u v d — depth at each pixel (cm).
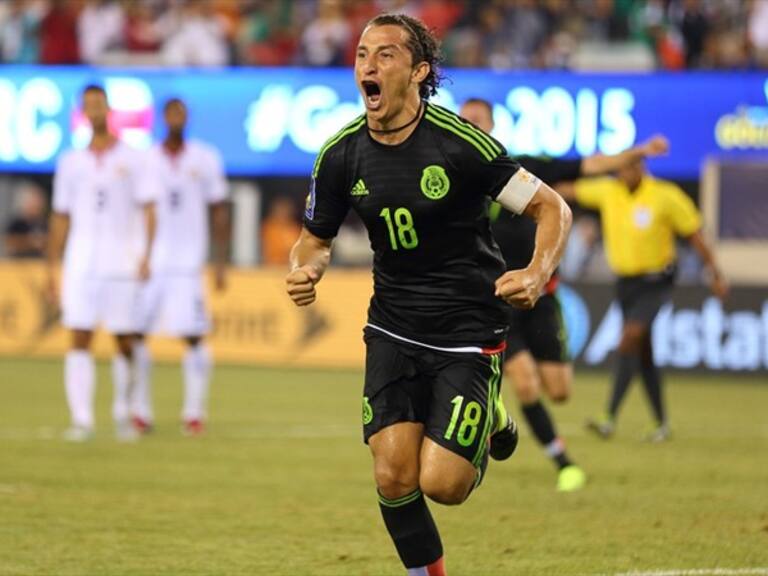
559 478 3045
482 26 7194
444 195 1730
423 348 1792
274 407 4762
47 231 7519
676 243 6625
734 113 6481
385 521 1788
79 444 3716
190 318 4059
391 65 1708
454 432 1742
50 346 6556
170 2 7625
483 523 2573
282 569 2141
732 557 2241
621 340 4034
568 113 6594
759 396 5362
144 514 2644
